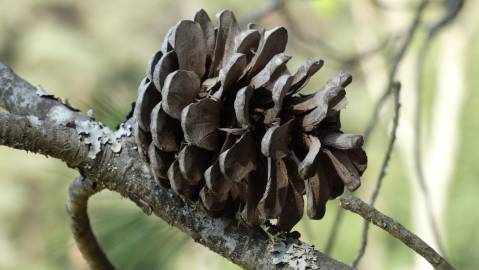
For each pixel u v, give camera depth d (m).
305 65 0.59
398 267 2.39
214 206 0.59
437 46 2.45
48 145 0.61
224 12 0.60
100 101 0.69
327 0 1.30
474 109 2.73
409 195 2.50
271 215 0.59
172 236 0.70
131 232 0.70
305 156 0.59
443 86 2.05
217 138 0.59
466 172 2.74
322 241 1.83
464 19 2.04
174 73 0.58
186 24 0.59
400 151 2.20
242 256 0.60
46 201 2.79
